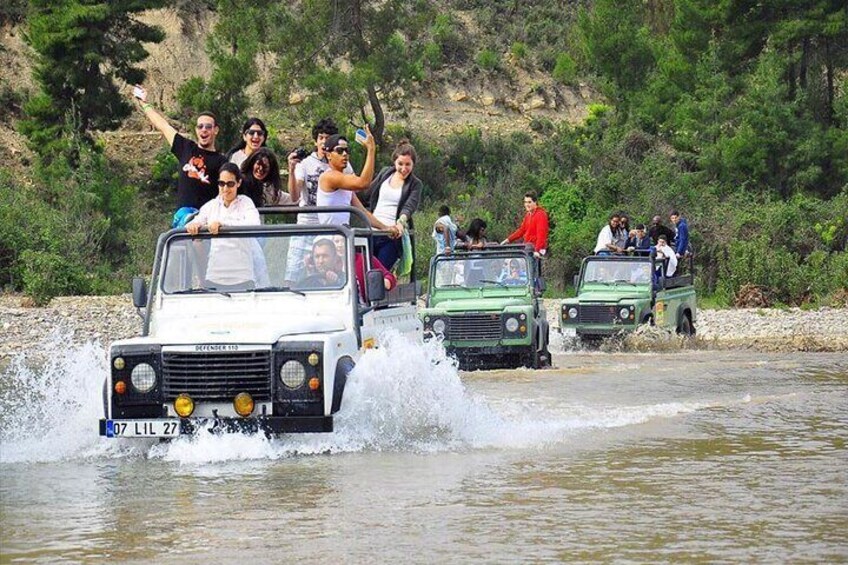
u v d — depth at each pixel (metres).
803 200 65.44
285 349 16.00
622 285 39.09
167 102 79.06
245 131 19.95
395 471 15.19
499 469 15.39
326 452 16.58
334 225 17.88
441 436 17.91
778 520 12.48
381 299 17.27
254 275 17.77
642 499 13.55
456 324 31.52
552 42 94.31
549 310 50.12
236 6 70.50
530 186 69.06
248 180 19.33
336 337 16.48
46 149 64.81
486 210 69.06
